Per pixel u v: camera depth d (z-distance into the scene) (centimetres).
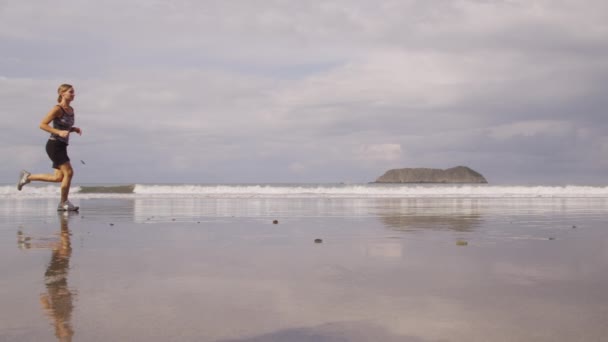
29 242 488
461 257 399
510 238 541
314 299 259
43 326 211
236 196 1944
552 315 228
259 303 250
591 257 401
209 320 221
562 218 841
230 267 352
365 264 366
